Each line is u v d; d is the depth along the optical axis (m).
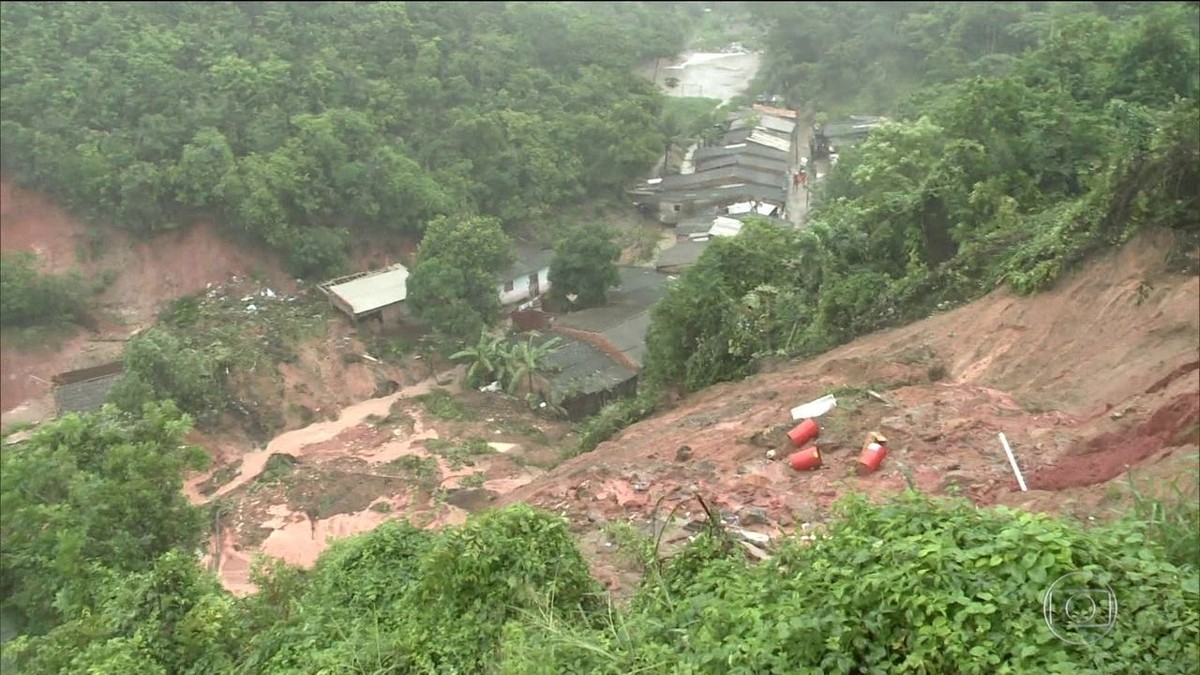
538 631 8.01
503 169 44.88
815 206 40.22
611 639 7.43
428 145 44.34
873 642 5.90
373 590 10.56
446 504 24.59
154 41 42.81
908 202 22.03
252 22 48.91
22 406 33.81
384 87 45.34
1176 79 24.20
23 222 38.44
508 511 9.59
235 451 29.58
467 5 56.84
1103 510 9.76
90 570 15.02
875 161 26.92
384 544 11.29
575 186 47.81
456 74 48.97
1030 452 12.12
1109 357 14.46
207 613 10.70
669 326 23.17
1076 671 5.22
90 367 34.78
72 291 36.44
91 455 18.75
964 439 12.80
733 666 6.09
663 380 22.92
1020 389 14.85
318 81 43.62
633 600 8.64
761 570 7.60
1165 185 15.51
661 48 69.56
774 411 15.59
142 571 15.01
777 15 66.12
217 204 39.03
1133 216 15.74
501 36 54.00
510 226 44.81
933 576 5.94
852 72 60.75
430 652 8.41
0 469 18.45
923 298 19.55
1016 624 5.53
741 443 14.32
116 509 16.53
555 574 8.97
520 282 40.25
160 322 36.75
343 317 37.31
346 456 28.91
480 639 8.42
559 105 50.81
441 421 30.92
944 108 32.06
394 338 36.66
